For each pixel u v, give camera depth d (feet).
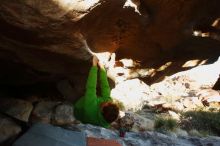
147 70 29.99
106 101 13.94
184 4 22.86
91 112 13.83
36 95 22.57
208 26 26.68
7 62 17.01
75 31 14.99
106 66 20.27
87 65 18.01
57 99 23.11
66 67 18.43
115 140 21.39
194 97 47.62
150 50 26.53
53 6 12.96
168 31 24.56
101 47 20.79
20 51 15.69
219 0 24.20
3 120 19.51
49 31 14.06
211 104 46.32
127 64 27.58
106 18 17.85
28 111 20.99
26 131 19.51
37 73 18.80
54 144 18.22
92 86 14.12
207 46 28.68
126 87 35.42
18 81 19.85
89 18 15.40
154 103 38.65
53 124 21.65
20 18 12.91
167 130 30.35
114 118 13.83
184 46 28.02
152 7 21.62
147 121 29.63
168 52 27.84
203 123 35.40
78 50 16.06
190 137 28.91
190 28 25.35
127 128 27.12
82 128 22.72
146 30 23.32
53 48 15.38
